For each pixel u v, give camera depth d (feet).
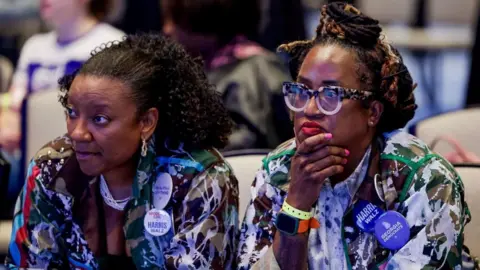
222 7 16.56
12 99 21.42
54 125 17.79
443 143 14.90
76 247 11.12
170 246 10.64
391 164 10.13
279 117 16.70
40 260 11.25
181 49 10.97
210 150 11.04
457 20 42.98
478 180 11.94
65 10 21.65
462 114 15.19
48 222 11.19
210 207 10.63
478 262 11.07
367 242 10.14
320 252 10.25
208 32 16.72
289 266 10.03
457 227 9.81
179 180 10.69
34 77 21.91
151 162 10.65
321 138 9.74
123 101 10.20
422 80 38.60
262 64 16.80
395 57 10.10
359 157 10.18
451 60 43.32
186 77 10.77
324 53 9.91
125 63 10.36
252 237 10.59
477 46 22.77
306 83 9.92
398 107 10.33
